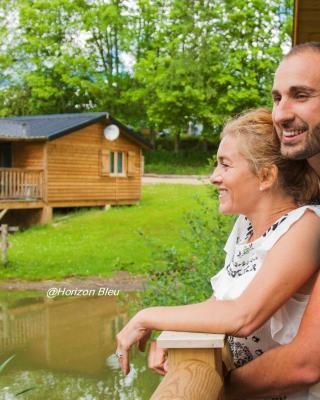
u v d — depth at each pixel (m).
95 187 26.97
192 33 43.19
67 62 46.25
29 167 25.05
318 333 1.43
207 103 43.12
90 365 9.05
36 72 47.47
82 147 26.30
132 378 8.05
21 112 48.94
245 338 1.66
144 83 45.41
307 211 1.53
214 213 6.67
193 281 6.01
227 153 1.68
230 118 1.75
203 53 42.19
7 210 23.94
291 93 1.56
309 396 1.51
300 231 1.51
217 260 6.08
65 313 13.00
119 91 48.12
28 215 24.91
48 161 24.81
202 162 45.53
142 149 29.47
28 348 10.18
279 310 1.58
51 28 47.72
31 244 21.14
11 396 7.66
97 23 46.97
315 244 1.50
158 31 46.09
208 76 42.81
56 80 47.81
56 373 8.68
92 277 16.69
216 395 1.35
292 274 1.48
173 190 33.00
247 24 43.12
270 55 42.41
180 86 43.31
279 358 1.48
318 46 1.56
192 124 51.50
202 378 1.34
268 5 43.66
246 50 42.22
